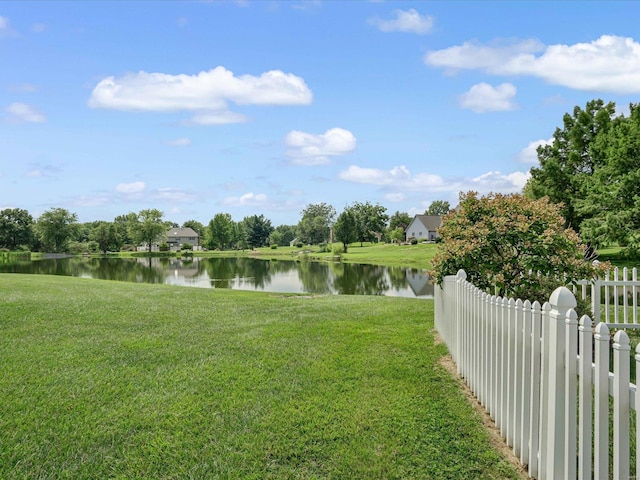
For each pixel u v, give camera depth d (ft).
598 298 26.99
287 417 13.78
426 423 13.32
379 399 15.15
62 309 31.14
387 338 23.81
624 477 7.03
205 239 326.03
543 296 20.38
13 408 14.52
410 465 11.05
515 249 22.81
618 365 7.02
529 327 10.54
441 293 23.71
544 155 97.86
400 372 17.95
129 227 303.27
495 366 13.12
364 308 34.76
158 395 15.66
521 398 11.00
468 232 22.90
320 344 22.61
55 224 282.15
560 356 8.79
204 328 26.55
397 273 106.52
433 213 348.18
